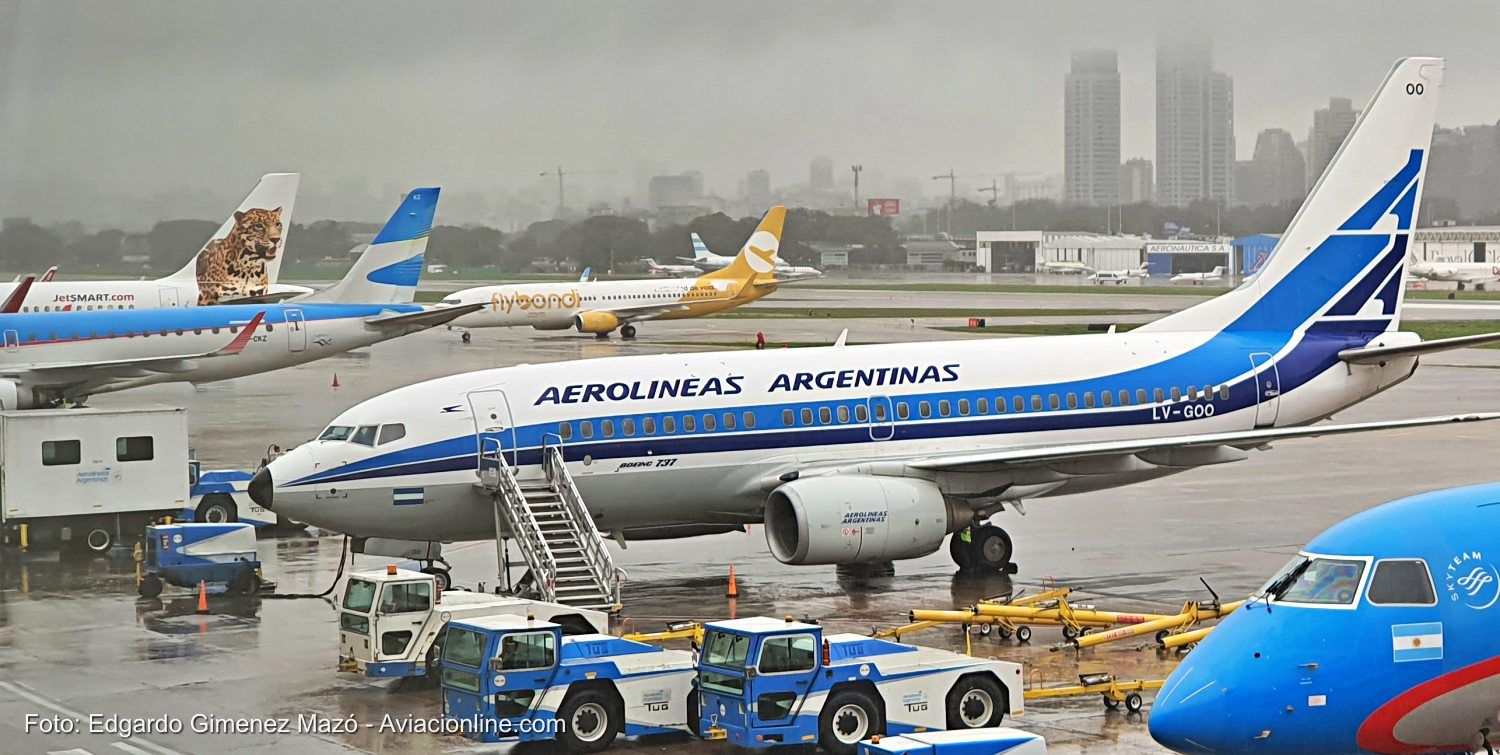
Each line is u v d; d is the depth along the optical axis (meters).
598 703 41.34
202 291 156.75
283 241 160.00
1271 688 30.03
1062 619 51.66
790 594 62.03
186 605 60.72
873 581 65.00
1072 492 69.50
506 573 60.50
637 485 63.03
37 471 70.94
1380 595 30.44
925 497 62.59
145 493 72.88
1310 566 31.66
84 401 112.69
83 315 111.19
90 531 72.75
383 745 41.62
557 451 61.28
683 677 42.34
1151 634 53.59
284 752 40.97
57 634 55.38
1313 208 74.56
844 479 62.09
